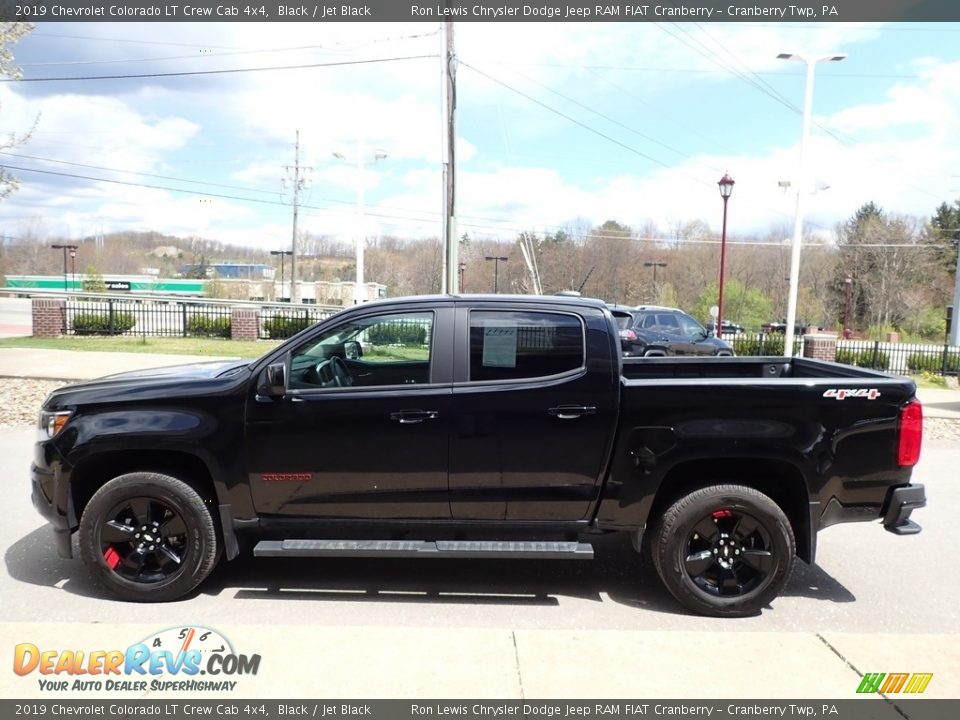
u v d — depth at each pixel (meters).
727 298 61.00
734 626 4.00
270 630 3.69
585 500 4.17
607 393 4.09
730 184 28.45
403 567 4.82
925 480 7.88
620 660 3.41
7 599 4.16
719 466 4.24
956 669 3.37
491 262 64.88
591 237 68.00
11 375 13.23
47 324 23.36
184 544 4.16
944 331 56.94
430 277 69.75
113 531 4.11
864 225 72.50
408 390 4.13
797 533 4.25
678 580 4.06
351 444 4.11
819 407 4.05
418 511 4.20
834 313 70.44
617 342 4.15
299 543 4.14
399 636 3.63
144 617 3.94
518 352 4.18
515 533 4.27
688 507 4.04
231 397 4.13
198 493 4.17
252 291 73.00
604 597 4.38
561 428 4.09
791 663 3.40
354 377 4.38
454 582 4.57
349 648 3.49
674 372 5.63
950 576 4.87
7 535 5.33
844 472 4.07
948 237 65.12
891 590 4.59
